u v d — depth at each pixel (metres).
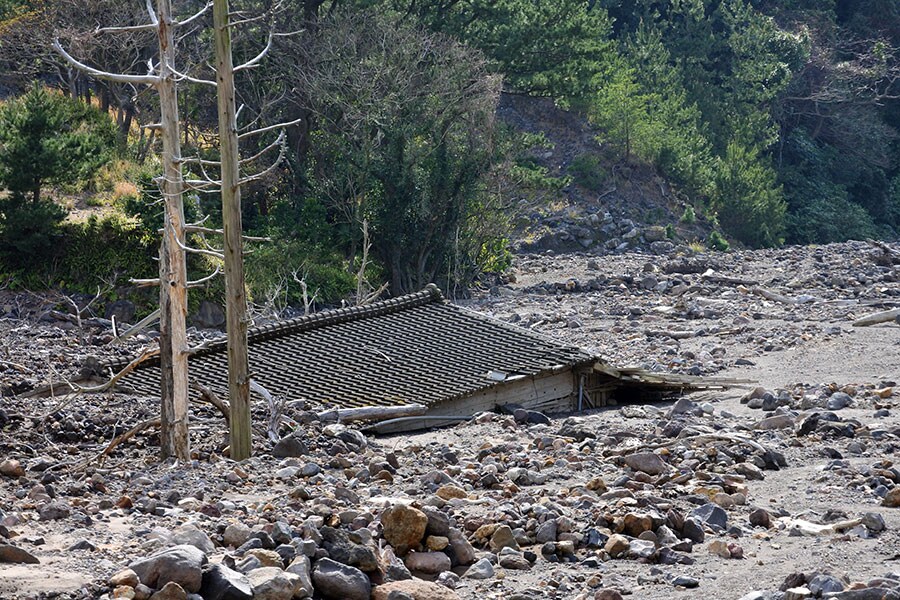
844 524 11.63
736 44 95.75
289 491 13.54
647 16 99.94
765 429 19.08
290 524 11.04
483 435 19.61
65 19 50.56
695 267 57.59
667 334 36.88
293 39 53.81
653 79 91.44
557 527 11.27
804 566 10.29
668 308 43.38
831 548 10.87
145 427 16.45
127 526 10.98
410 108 51.72
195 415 20.31
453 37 58.06
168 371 15.75
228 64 16.03
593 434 18.53
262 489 13.83
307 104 55.09
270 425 18.23
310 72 52.94
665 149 83.12
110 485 13.79
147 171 47.69
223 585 8.40
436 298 27.77
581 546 11.09
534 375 23.53
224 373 22.81
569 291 52.72
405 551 10.53
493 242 55.31
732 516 12.40
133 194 45.06
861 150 103.00
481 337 25.56
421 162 51.31
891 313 35.72
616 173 81.62
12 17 52.75
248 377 16.39
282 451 16.59
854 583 9.17
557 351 24.80
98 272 41.81
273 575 8.76
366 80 52.25
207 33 51.72
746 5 108.56
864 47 110.38
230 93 16.03
